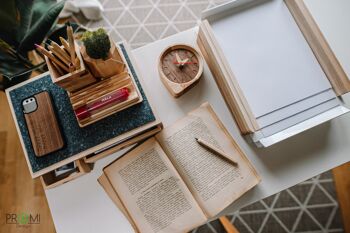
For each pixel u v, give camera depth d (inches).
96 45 27.0
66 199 35.6
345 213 51.6
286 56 35.2
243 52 35.4
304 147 36.1
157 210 33.4
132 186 34.0
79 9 69.6
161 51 38.8
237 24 35.9
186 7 71.1
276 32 35.7
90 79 30.3
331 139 36.3
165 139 35.2
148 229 33.1
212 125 35.4
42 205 61.4
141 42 69.7
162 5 71.1
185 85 34.8
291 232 60.0
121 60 31.1
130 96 31.6
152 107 32.9
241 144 36.2
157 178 33.9
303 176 35.5
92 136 32.3
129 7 71.1
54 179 35.6
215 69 35.3
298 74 34.7
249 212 61.1
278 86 34.4
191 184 34.2
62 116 33.0
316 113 33.6
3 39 40.8
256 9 36.3
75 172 35.2
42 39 39.4
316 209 60.7
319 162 35.8
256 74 34.7
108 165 34.6
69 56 27.3
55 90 33.8
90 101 31.0
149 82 37.9
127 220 35.2
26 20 40.3
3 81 42.7
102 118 32.2
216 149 34.4
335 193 61.2
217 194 33.8
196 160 34.8
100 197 35.6
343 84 32.8
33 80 34.1
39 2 41.8
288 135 32.3
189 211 33.0
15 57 42.6
